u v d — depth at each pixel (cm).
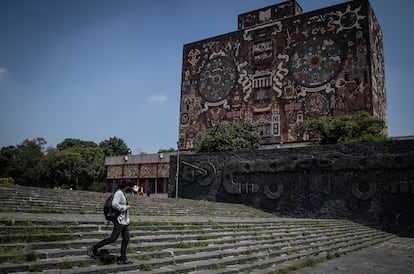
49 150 7212
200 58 4519
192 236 1155
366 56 3444
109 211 795
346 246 1659
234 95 4166
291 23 3919
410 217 2227
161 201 2178
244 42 4209
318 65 3684
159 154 4625
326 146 2595
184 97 4550
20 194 1447
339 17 3644
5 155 7225
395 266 1197
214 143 3722
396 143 2344
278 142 3769
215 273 883
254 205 2817
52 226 884
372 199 2366
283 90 3850
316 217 2542
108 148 7862
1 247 718
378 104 3547
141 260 862
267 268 1047
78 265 748
